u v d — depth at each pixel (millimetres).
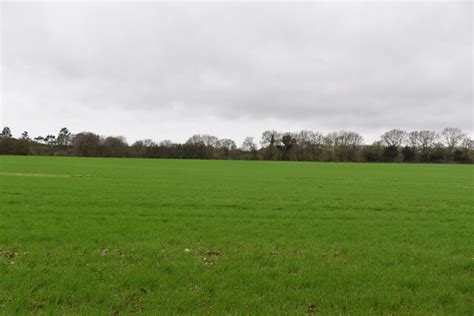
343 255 9109
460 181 39625
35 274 7035
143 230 11523
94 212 14922
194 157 147375
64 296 6137
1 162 64438
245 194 23266
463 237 11516
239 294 6430
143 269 7531
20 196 19359
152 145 151750
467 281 7246
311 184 32625
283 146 151000
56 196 19734
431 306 6191
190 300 6117
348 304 6211
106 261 8125
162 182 30875
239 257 8672
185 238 10508
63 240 9898
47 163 64375
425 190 28359
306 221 13930
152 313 5633
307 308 6059
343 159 143500
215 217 14477
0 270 7230
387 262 8516
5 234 10320
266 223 13352
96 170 47188
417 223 13867
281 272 7621
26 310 5637
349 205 18938
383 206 18688
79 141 144000
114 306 5883
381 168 72812
